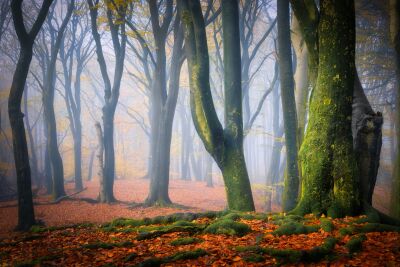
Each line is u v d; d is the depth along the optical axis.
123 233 9.02
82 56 29.42
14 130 15.12
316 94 9.23
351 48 8.82
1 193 29.78
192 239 7.44
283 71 13.95
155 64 19.17
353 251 6.00
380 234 7.06
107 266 6.21
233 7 12.15
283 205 13.87
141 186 31.48
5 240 10.15
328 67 8.91
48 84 23.84
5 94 32.97
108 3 17.59
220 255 6.24
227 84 12.27
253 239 7.22
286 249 6.05
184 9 12.18
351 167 8.80
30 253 7.91
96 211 18.88
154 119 21.31
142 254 6.77
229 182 11.98
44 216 18.33
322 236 7.00
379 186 30.80
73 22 26.61
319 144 8.98
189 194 26.91
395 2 15.62
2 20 25.17
